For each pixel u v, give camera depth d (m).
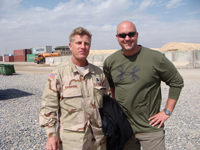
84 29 1.65
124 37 1.75
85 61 1.74
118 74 1.91
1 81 12.33
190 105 5.68
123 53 1.89
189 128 3.84
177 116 4.66
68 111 1.60
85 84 1.66
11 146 3.20
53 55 38.34
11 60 63.03
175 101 1.81
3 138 3.53
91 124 1.63
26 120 4.62
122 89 1.89
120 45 1.84
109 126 1.69
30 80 12.76
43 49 55.78
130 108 1.85
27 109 5.70
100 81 1.79
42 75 16.09
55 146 1.53
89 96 1.65
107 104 1.81
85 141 1.57
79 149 1.54
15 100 6.94
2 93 8.27
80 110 1.59
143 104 1.83
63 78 1.62
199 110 5.13
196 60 18.53
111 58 1.98
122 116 1.80
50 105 1.59
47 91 1.60
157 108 1.91
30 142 3.36
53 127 1.59
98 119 1.68
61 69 1.65
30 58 56.56
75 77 1.64
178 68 18.12
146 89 1.82
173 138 3.37
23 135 3.67
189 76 12.58
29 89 9.30
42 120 1.59
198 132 3.62
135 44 1.79
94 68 1.84
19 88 9.59
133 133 1.92
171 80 1.79
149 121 1.85
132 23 1.81
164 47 29.25
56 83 1.60
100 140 1.68
